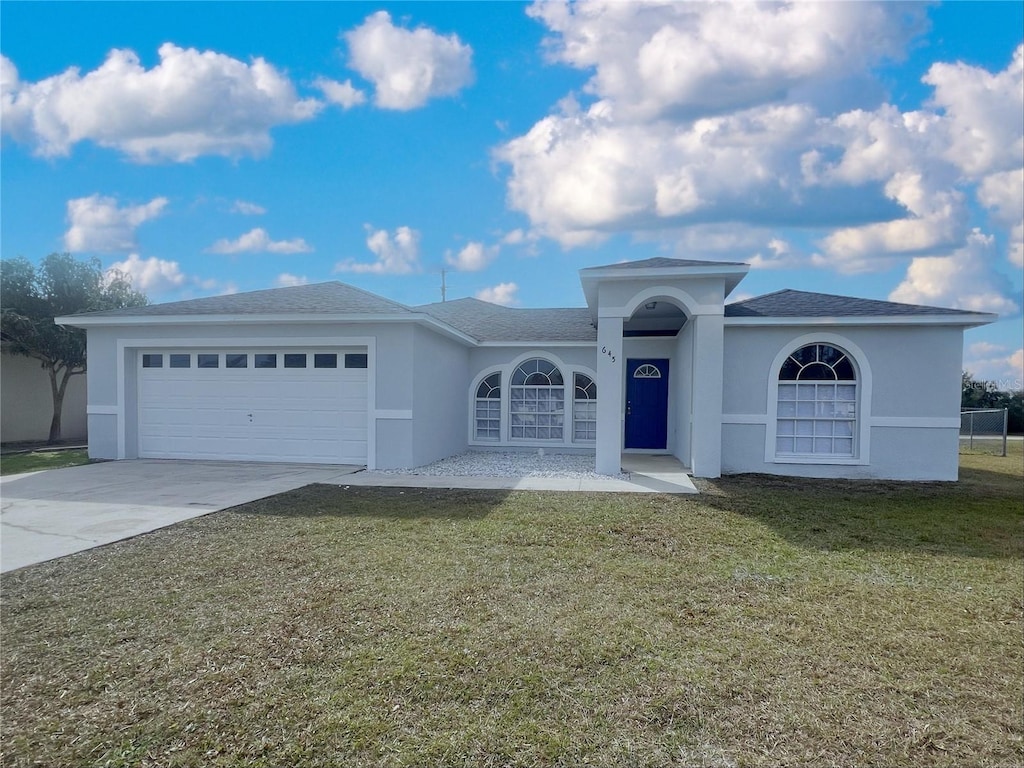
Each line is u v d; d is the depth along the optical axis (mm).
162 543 6375
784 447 11961
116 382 13367
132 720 3068
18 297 18656
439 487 9914
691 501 8781
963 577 5410
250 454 13055
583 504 8477
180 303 13797
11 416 19344
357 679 3482
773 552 6180
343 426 12633
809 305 12242
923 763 2775
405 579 5230
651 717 3119
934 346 11312
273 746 2855
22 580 5203
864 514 8008
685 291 11242
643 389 15875
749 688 3424
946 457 11266
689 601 4773
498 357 16469
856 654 3861
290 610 4523
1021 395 29438
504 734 2957
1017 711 3217
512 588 5027
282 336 12609
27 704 3219
